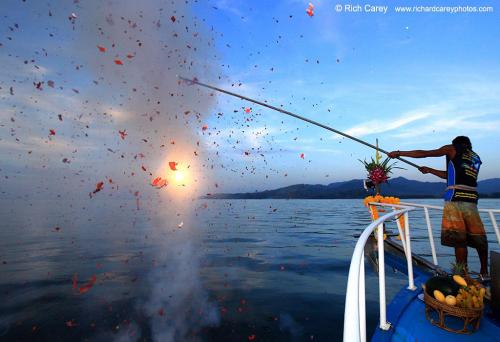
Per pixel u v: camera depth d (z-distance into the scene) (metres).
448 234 3.41
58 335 5.71
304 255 13.31
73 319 6.40
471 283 2.39
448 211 3.45
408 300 2.86
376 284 7.52
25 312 6.84
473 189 3.39
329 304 6.82
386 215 2.72
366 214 51.56
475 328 2.21
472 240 3.32
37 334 5.77
